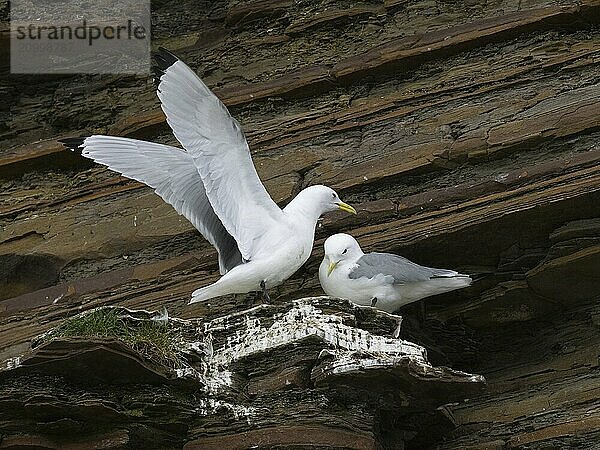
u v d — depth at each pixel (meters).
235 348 10.56
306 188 12.09
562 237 11.84
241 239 10.80
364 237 12.49
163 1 16.17
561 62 13.20
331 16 14.98
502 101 13.16
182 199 11.47
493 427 11.73
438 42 13.95
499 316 12.40
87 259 13.87
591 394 11.58
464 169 12.80
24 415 9.92
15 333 13.29
